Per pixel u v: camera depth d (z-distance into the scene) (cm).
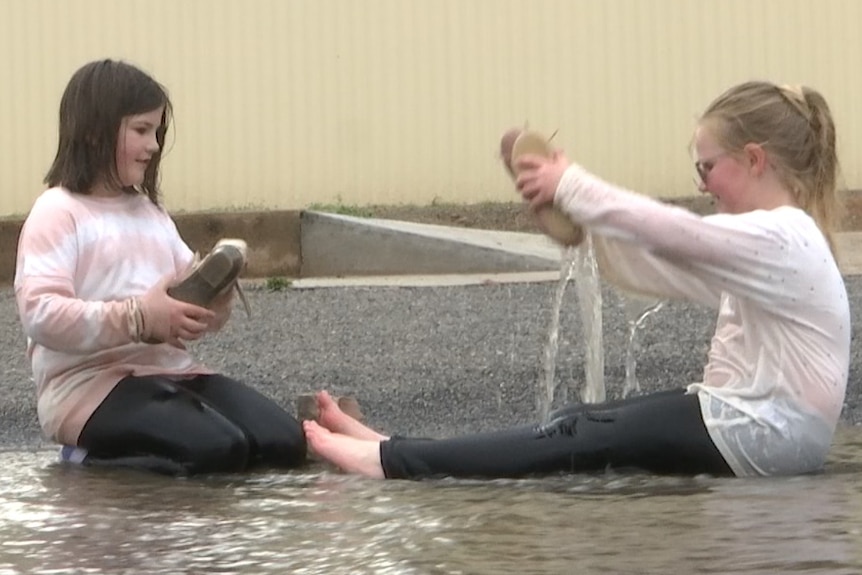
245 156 1753
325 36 1764
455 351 788
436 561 334
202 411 487
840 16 1814
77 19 1727
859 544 343
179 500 426
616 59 1800
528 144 465
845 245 1264
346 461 473
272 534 368
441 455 463
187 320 480
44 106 1725
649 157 1806
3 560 346
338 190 1773
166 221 537
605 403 475
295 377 722
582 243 475
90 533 375
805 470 460
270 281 1123
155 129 525
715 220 454
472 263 1269
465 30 1783
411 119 1781
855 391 646
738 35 1809
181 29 1739
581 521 377
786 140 478
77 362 503
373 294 1047
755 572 317
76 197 513
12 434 605
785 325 457
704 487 429
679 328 826
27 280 493
